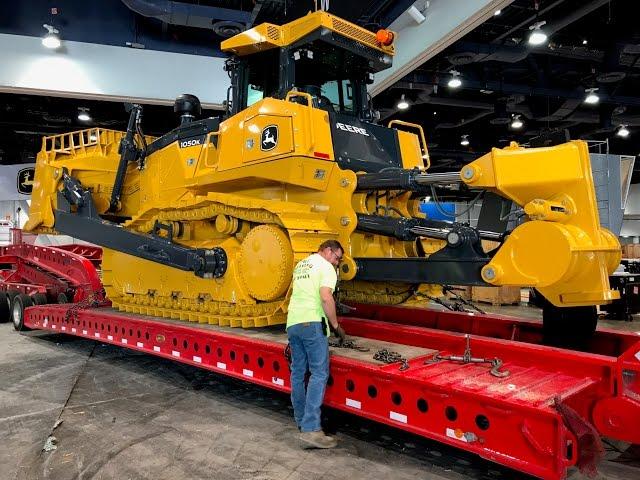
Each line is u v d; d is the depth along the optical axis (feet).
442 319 16.89
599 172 19.36
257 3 27.27
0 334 29.45
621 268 42.04
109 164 24.53
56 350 24.62
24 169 55.11
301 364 12.64
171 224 19.56
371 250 16.52
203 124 18.97
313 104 16.79
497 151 11.59
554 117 44.88
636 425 10.21
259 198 17.46
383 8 30.37
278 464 11.42
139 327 19.43
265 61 18.43
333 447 12.30
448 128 55.36
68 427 13.88
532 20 30.40
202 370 20.40
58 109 48.01
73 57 32.17
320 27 15.80
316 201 15.98
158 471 11.12
